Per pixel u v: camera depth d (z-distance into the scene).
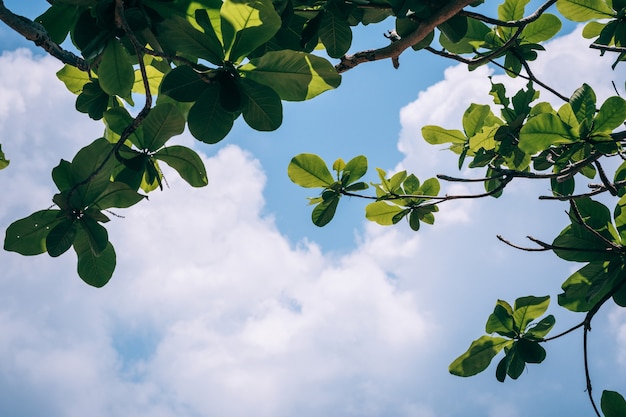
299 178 3.96
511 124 3.65
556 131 2.58
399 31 2.85
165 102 2.85
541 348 3.10
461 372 3.21
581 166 3.09
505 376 3.17
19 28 2.47
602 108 2.53
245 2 2.17
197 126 2.34
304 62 2.29
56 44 2.62
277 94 2.33
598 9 3.40
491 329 3.18
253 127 2.37
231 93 2.29
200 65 2.34
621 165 3.18
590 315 2.75
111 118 2.73
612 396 2.63
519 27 3.04
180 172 2.74
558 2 3.43
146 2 2.27
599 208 2.90
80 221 2.47
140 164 2.63
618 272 2.82
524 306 3.13
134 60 3.11
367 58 2.99
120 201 2.55
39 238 2.56
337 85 2.33
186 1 2.28
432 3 2.61
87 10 2.36
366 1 2.78
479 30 3.78
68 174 2.51
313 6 2.90
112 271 2.63
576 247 2.85
